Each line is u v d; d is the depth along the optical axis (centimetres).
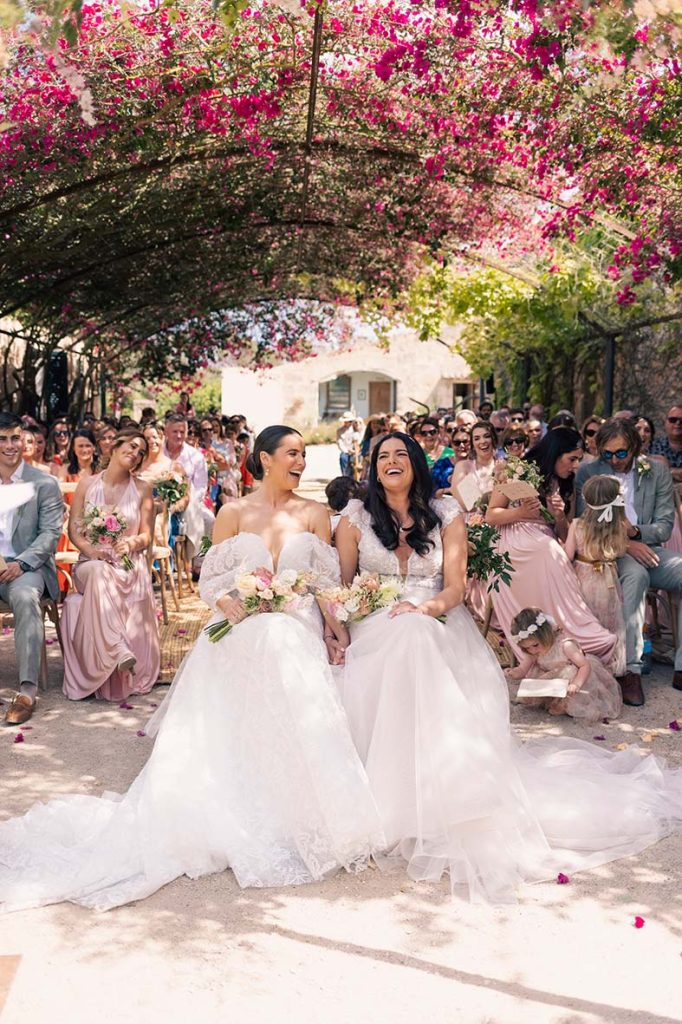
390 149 987
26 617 566
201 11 708
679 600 623
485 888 362
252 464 457
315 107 897
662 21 453
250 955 316
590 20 470
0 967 309
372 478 455
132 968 309
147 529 647
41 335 1617
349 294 1819
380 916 343
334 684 409
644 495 641
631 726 552
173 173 1043
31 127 778
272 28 742
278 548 444
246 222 1272
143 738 530
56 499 619
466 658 430
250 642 407
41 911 347
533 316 1495
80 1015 284
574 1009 288
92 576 596
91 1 660
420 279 1570
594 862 386
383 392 4028
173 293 1648
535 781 438
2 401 1395
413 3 700
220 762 406
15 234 1059
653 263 911
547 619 572
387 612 429
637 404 1330
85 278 1377
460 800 376
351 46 770
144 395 2997
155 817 381
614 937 330
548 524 640
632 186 832
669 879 373
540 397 1800
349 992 295
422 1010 286
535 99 776
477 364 2145
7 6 425
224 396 3606
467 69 768
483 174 992
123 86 762
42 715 570
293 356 2089
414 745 393
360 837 377
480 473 829
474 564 526
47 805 425
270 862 376
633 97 729
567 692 551
